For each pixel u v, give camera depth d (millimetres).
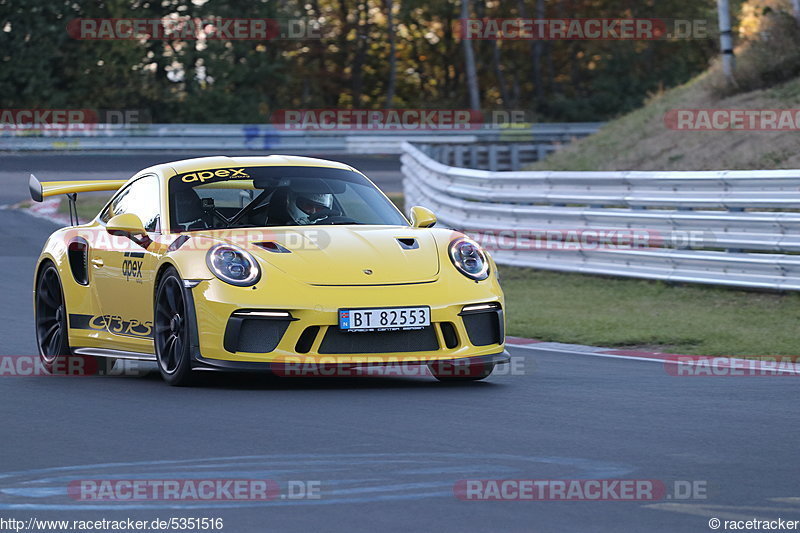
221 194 23797
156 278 22391
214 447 15812
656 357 26719
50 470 14547
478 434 16656
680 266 39781
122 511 12406
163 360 22188
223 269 21047
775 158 54562
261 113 183875
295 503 12594
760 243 37188
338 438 16359
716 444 15906
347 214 23938
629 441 16125
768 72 66812
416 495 12914
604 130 77125
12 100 152625
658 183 41469
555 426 17328
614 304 37656
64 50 155750
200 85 172000
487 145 102312
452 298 21328
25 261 49250
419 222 24344
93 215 66625
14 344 29562
